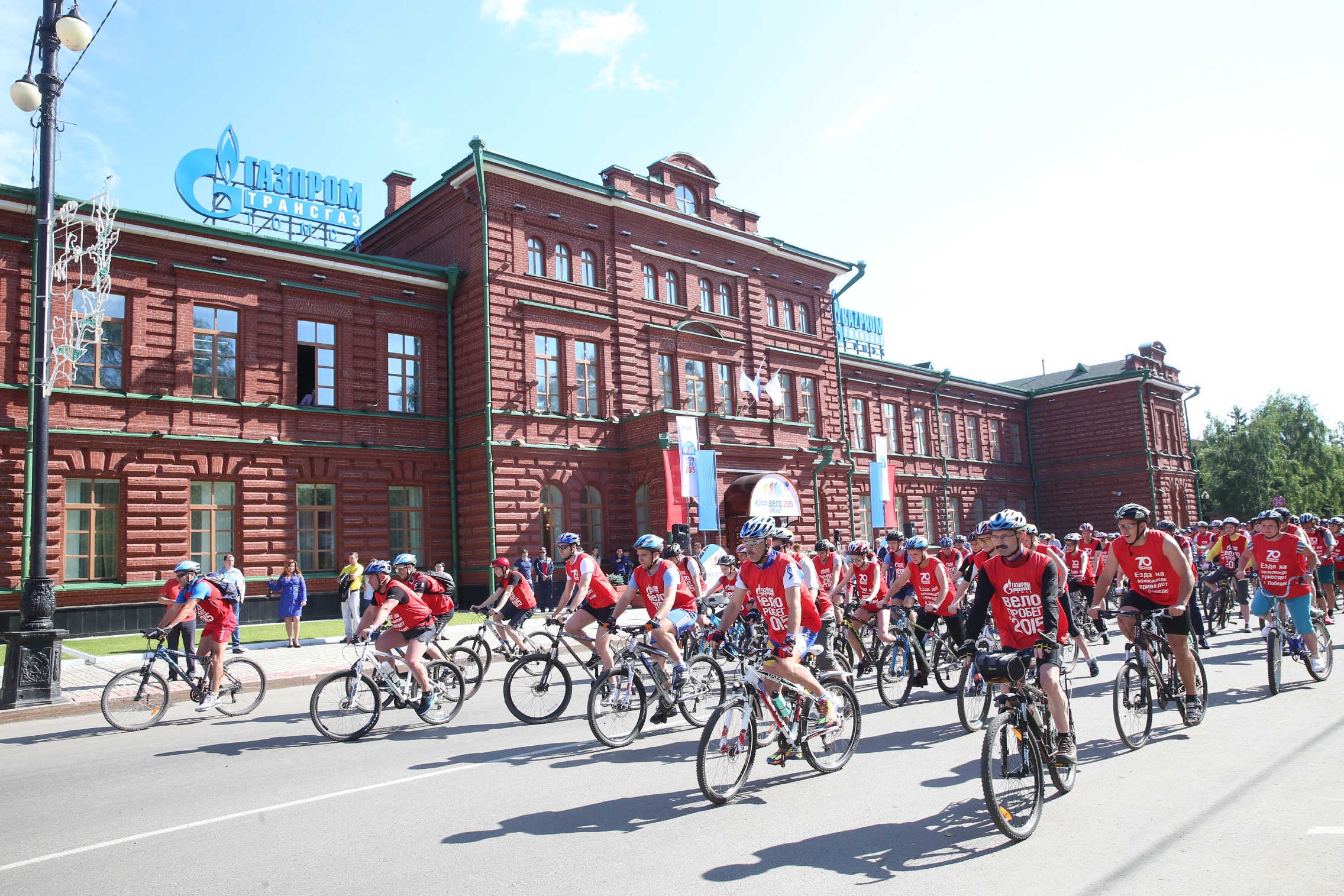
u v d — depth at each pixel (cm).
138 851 593
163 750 959
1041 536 1589
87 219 1977
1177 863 504
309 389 2452
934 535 4525
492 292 2625
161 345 2191
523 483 2619
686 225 3158
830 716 723
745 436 3083
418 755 880
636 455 2844
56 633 1253
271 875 535
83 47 1257
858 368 4247
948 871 506
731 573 1471
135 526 2097
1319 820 571
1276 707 955
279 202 2727
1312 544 1602
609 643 1033
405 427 2602
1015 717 591
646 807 659
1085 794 657
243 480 2278
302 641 1986
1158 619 848
